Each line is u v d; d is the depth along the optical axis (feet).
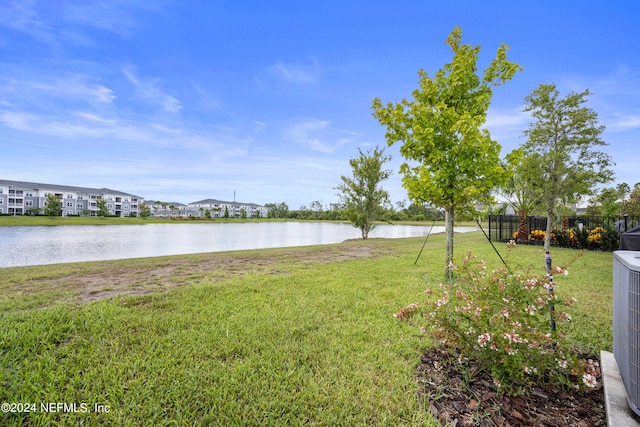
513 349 6.47
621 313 6.20
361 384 7.17
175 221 193.67
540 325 7.30
